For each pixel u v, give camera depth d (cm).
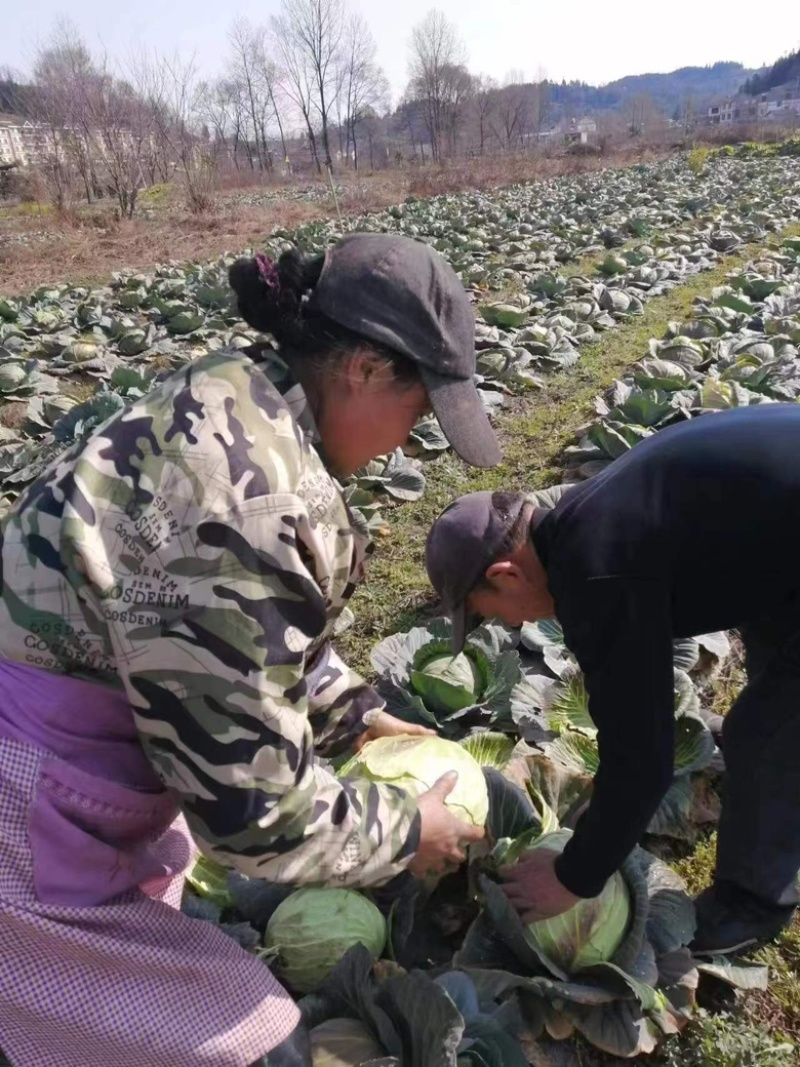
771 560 214
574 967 255
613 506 207
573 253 1623
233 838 183
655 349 873
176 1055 199
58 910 190
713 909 281
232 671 169
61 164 3450
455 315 177
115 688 185
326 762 321
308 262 179
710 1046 252
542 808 300
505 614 233
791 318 978
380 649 393
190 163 3656
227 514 165
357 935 261
